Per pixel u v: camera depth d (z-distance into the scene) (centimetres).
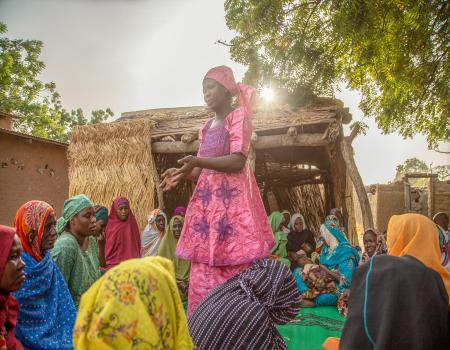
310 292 740
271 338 254
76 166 964
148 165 916
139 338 163
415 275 194
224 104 323
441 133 1216
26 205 359
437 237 274
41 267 350
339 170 956
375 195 2050
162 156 1030
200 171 343
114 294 167
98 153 949
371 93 1203
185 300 802
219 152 311
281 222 886
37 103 2434
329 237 766
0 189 1227
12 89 2344
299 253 860
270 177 1252
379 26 885
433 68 1041
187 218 316
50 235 359
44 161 1345
